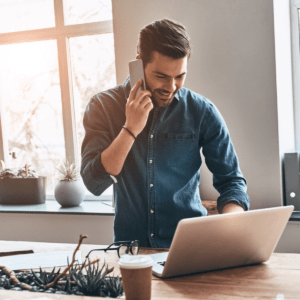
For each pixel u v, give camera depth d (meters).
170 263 1.06
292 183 2.43
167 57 1.28
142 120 1.34
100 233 2.74
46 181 3.32
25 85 3.35
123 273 0.86
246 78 2.44
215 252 1.09
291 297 0.93
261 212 1.10
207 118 1.55
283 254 1.31
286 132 2.61
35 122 3.34
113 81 3.12
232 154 1.55
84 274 1.12
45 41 3.28
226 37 2.46
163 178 1.51
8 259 1.31
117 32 2.69
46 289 1.02
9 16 3.37
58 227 2.84
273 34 2.37
